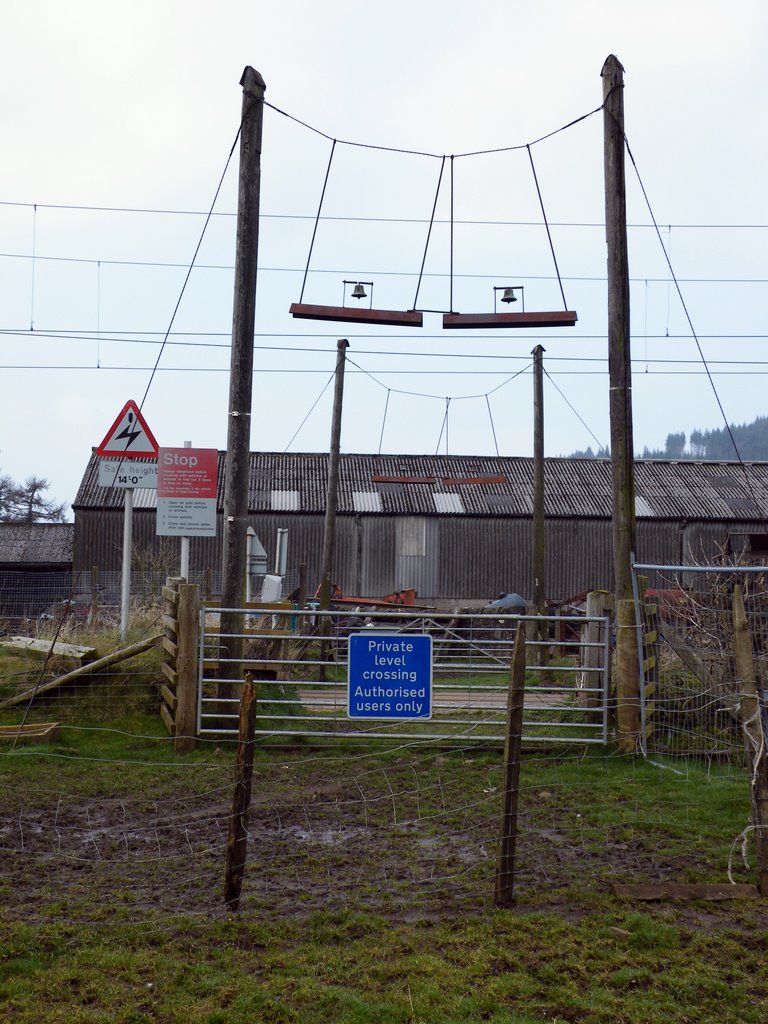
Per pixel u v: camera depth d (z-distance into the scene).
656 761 9.92
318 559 40.41
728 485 44.44
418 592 40.78
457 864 6.55
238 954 5.08
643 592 10.99
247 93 11.66
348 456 44.72
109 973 4.86
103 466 14.77
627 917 5.54
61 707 11.01
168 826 7.50
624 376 11.34
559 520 41.56
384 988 4.73
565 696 14.03
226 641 11.27
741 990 4.71
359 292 12.62
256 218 11.72
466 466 44.81
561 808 8.05
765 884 5.91
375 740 10.75
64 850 6.86
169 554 33.69
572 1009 4.52
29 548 41.50
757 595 9.34
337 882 6.18
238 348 11.62
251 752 5.71
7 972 4.85
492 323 12.34
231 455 11.58
